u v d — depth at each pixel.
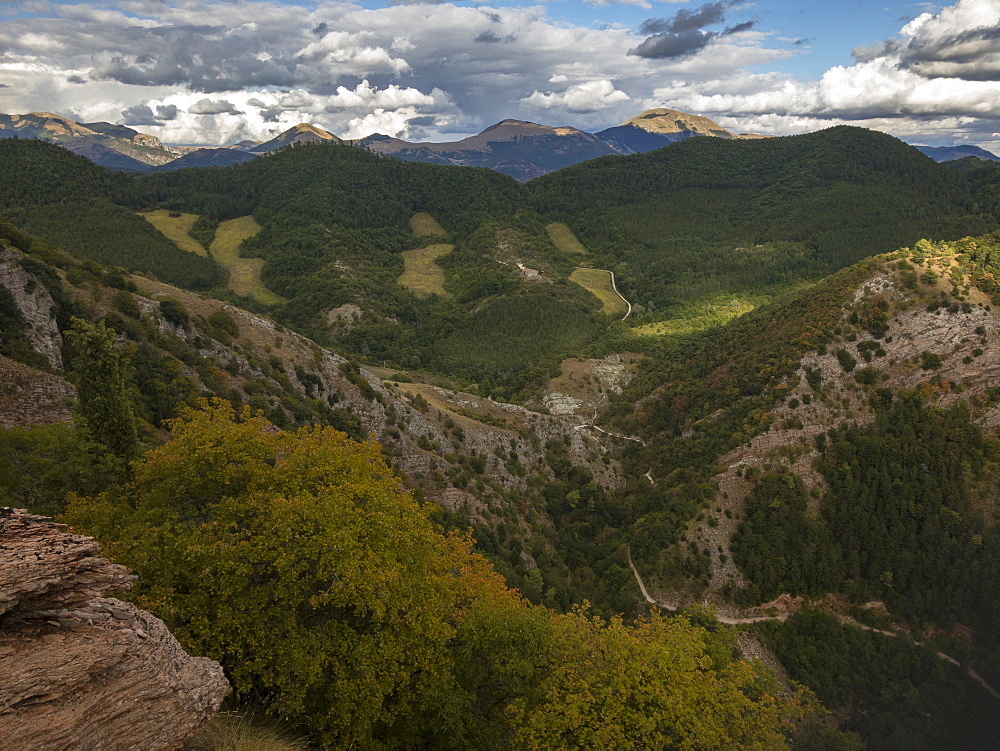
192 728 12.02
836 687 65.19
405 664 20.11
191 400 53.84
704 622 56.91
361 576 18.12
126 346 54.88
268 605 18.52
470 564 31.28
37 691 9.62
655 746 19.59
